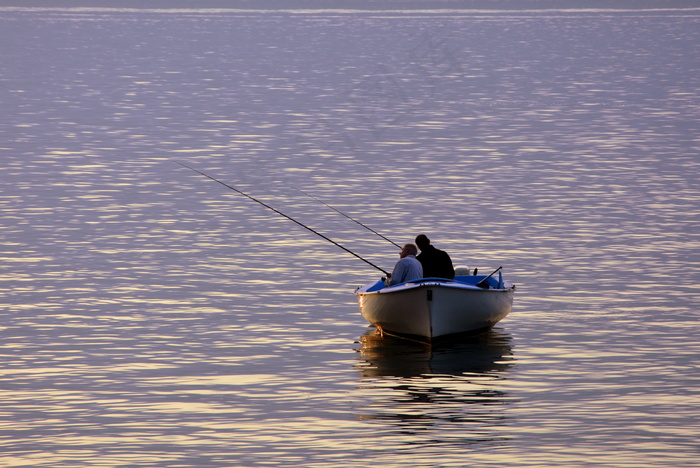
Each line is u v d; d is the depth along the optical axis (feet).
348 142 460.55
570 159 393.29
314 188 334.65
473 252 237.45
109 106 626.64
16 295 200.44
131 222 278.87
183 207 303.07
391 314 168.96
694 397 138.21
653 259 228.63
